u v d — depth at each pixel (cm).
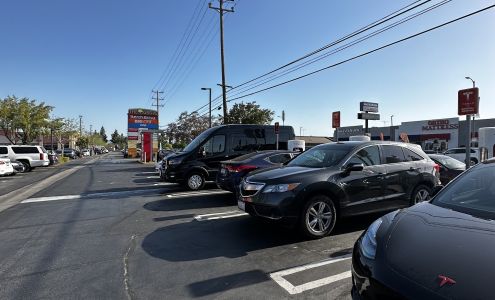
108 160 4472
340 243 567
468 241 254
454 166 1063
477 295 203
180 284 417
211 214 798
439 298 212
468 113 798
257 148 1262
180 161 1173
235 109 4184
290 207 568
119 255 523
